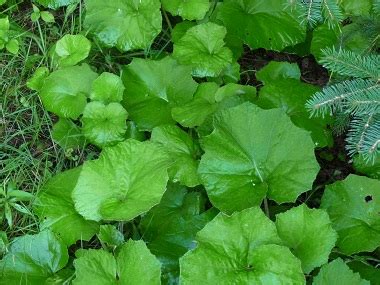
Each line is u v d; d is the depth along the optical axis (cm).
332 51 57
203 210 60
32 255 55
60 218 58
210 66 68
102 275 51
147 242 58
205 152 58
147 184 55
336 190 58
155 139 61
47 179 64
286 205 62
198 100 66
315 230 52
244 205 56
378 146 52
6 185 64
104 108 64
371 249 54
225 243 51
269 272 49
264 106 65
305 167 57
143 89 67
